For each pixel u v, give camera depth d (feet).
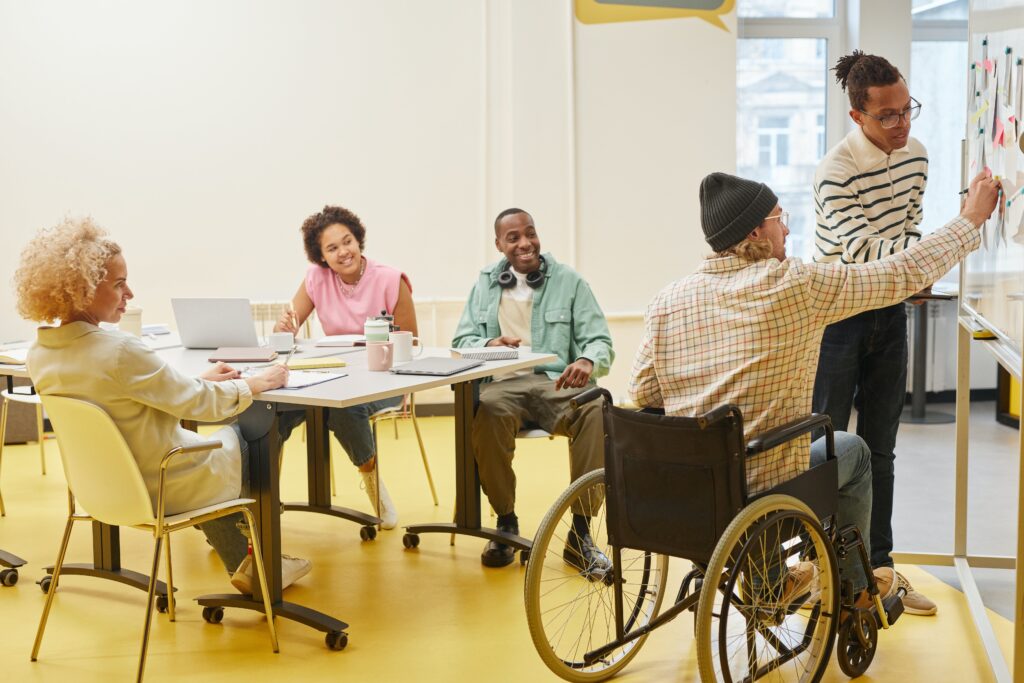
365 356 11.32
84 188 18.39
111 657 8.77
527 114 19.27
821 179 9.61
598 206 19.61
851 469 8.06
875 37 20.07
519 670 8.43
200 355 11.39
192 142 18.61
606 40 19.33
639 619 8.91
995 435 18.19
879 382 9.48
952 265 7.36
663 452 7.02
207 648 8.95
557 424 10.98
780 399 7.16
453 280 19.58
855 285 7.06
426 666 8.54
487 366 10.27
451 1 18.98
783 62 20.89
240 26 18.54
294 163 18.90
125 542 12.06
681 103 19.63
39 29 18.02
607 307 19.76
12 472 15.66
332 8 18.75
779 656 7.54
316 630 9.36
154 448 8.13
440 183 19.31
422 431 18.42
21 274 7.97
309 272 13.82
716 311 7.32
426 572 10.94
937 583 10.37
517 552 11.41
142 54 18.33
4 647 8.98
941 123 20.38
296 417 12.46
